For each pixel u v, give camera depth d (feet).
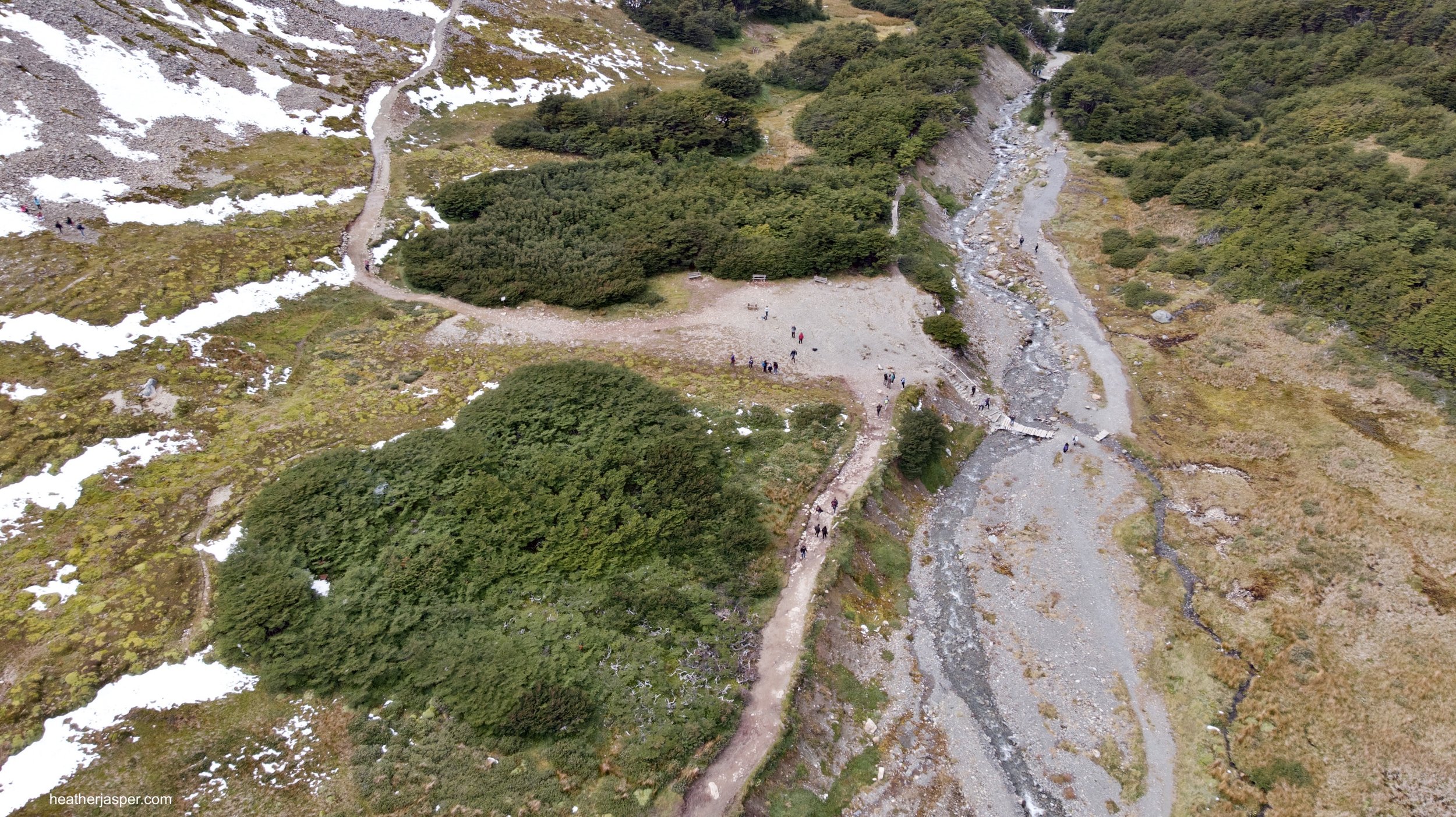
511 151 268.41
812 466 148.87
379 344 175.73
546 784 94.73
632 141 277.85
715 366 179.83
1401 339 178.50
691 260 221.87
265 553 117.19
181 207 195.42
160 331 159.02
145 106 216.33
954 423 177.37
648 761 97.25
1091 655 125.49
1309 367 185.68
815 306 206.59
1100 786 105.91
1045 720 115.24
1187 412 183.83
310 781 92.58
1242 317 206.69
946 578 140.36
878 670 120.47
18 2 214.28
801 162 285.02
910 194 268.21
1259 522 150.10
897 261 229.25
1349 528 143.95
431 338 181.06
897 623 129.49
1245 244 224.94
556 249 213.46
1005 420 182.80
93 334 153.07
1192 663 123.03
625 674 107.76
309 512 124.06
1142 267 242.17
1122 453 173.78
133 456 132.67
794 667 111.04
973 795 104.78
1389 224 205.67
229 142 224.94
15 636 101.50
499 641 110.42
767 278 217.36
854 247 219.61
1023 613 133.18
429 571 117.80
